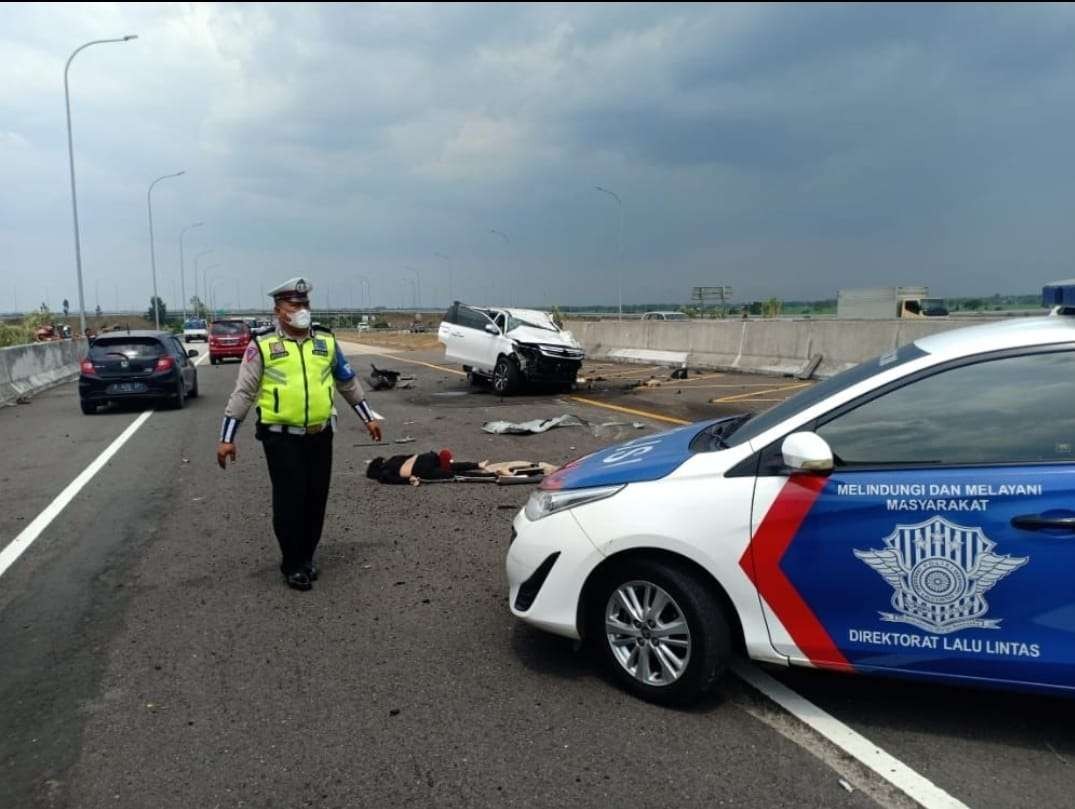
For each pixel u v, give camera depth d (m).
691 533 3.52
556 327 17.89
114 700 3.85
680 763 3.25
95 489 8.50
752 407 13.44
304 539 5.41
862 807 2.96
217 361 33.16
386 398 16.75
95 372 15.04
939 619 3.22
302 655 4.32
